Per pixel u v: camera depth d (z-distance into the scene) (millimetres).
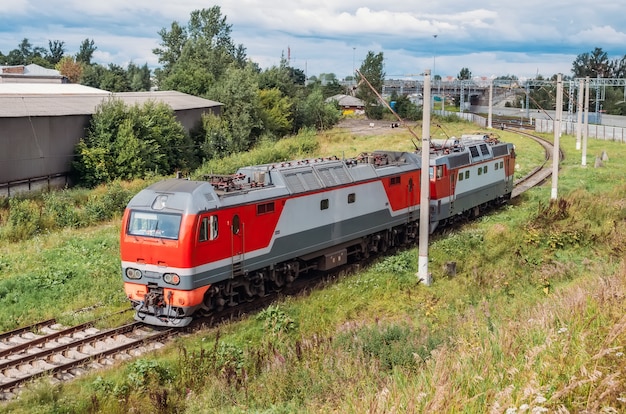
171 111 45844
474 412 8750
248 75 59312
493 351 10953
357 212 23312
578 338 10352
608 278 14688
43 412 12281
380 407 9055
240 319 18000
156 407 12859
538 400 7922
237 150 52344
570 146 62469
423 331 15352
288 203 20094
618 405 8469
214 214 17438
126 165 40156
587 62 136750
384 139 60344
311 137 59938
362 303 19234
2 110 35781
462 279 21516
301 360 14516
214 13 90875
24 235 27141
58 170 38844
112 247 25312
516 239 26031
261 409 12195
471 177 31016
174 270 16875
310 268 22531
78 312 18391
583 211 31062
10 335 16750
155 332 17109
